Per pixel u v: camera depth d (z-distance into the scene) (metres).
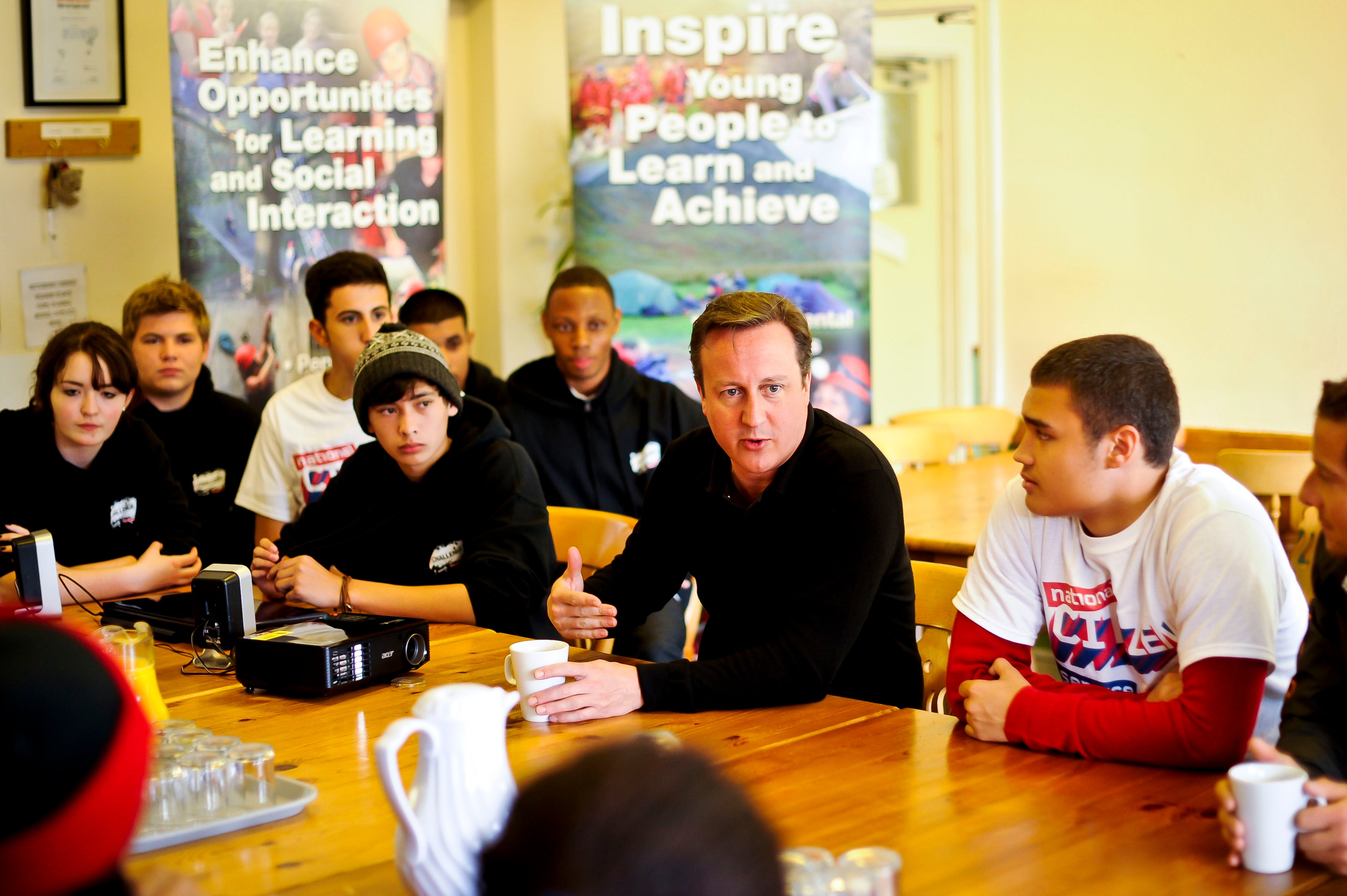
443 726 0.95
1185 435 4.01
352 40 4.34
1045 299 5.54
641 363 4.57
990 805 1.19
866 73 4.47
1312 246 4.79
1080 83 5.30
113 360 2.56
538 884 0.48
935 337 6.33
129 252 4.52
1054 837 1.11
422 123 4.48
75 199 4.36
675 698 1.53
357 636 1.67
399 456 2.28
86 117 4.37
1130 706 1.32
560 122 5.34
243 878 1.05
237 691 1.70
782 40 4.45
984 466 4.05
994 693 1.40
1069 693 1.44
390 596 2.11
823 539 1.67
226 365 4.29
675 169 4.49
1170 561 1.41
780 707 1.56
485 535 2.22
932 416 4.59
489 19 5.20
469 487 2.30
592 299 3.49
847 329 4.58
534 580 2.21
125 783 0.56
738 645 1.87
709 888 0.47
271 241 4.31
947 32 5.98
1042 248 5.52
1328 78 4.68
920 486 3.66
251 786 1.23
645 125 4.46
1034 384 1.47
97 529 2.70
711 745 1.39
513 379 3.67
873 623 1.80
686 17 4.42
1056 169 5.43
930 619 2.01
